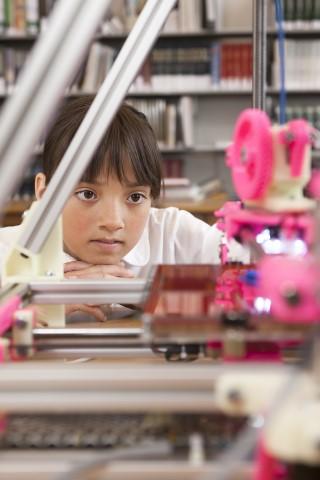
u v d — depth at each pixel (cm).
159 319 47
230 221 59
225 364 45
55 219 78
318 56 354
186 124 370
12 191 46
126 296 79
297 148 54
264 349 54
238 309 52
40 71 45
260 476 39
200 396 43
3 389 43
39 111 45
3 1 350
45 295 79
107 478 40
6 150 45
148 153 116
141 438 47
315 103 385
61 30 45
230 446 44
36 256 82
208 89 362
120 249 119
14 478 41
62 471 41
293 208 53
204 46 374
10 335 68
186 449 44
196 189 350
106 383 43
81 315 108
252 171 56
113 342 69
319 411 37
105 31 354
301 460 37
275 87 356
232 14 389
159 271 77
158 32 78
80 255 119
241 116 58
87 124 77
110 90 77
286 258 45
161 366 45
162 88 363
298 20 354
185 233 152
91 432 48
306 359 40
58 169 77
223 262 84
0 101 363
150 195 121
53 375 44
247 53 359
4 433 47
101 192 113
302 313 42
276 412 37
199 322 47
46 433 47
